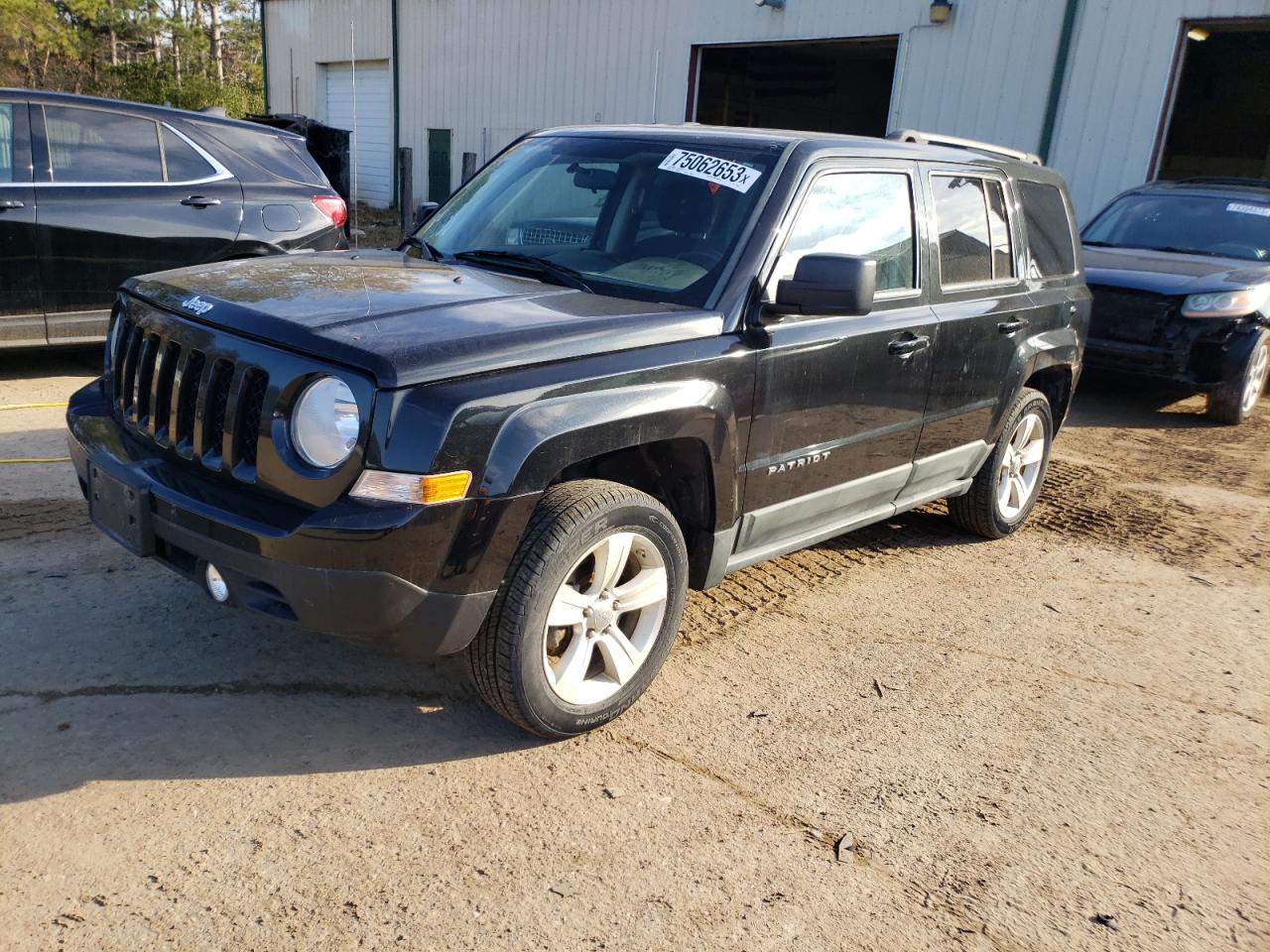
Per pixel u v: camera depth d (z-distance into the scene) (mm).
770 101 22031
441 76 20922
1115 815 3164
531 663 3045
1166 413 9164
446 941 2426
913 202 4250
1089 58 11789
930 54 13086
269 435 2801
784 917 2613
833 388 3826
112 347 3611
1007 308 4816
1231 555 5578
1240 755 3576
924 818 3066
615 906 2594
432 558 2748
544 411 2893
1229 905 2803
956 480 4988
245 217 7453
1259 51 18594
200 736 3133
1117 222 10039
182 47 39875
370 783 2990
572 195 4035
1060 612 4664
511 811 2922
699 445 3375
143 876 2543
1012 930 2643
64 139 6793
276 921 2436
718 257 3566
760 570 4859
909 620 4445
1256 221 9500
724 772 3211
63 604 3844
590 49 17438
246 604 2877
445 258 4062
